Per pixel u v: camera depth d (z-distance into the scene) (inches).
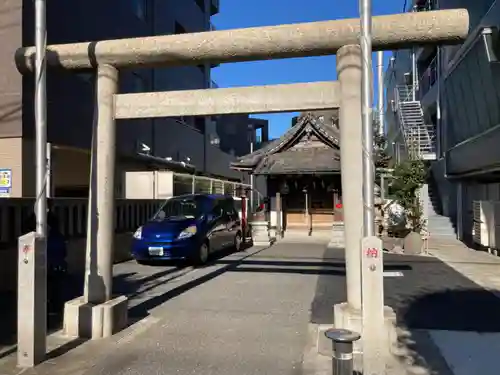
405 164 571.2
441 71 722.2
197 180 683.4
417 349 194.2
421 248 501.7
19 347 174.6
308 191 767.7
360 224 202.8
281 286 327.3
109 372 169.9
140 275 372.8
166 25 792.3
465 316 245.8
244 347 198.2
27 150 407.8
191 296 296.7
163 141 771.4
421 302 277.1
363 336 177.0
